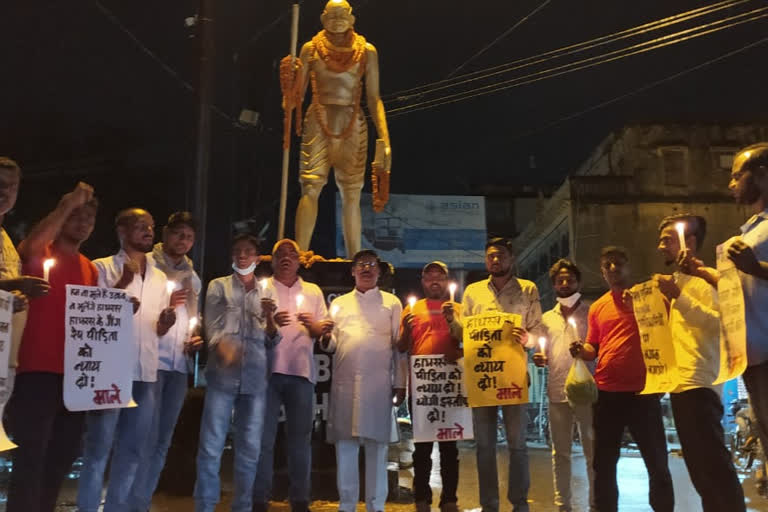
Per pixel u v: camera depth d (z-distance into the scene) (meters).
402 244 27.52
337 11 7.46
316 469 7.12
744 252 3.24
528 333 5.50
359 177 7.75
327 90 7.55
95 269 4.43
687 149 27.55
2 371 3.39
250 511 4.98
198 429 7.00
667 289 4.24
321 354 7.15
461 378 5.67
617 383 5.05
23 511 3.69
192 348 5.12
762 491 6.67
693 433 4.03
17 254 3.90
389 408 5.44
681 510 6.34
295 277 5.67
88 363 4.00
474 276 28.50
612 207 27.08
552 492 7.43
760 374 3.36
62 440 4.07
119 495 4.43
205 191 10.25
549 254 31.28
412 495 6.88
